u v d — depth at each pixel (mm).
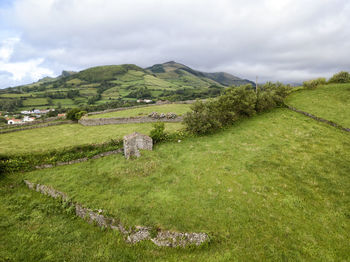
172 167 21297
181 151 25422
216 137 29484
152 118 38906
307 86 48250
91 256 12219
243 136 29016
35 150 23562
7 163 20750
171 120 38562
